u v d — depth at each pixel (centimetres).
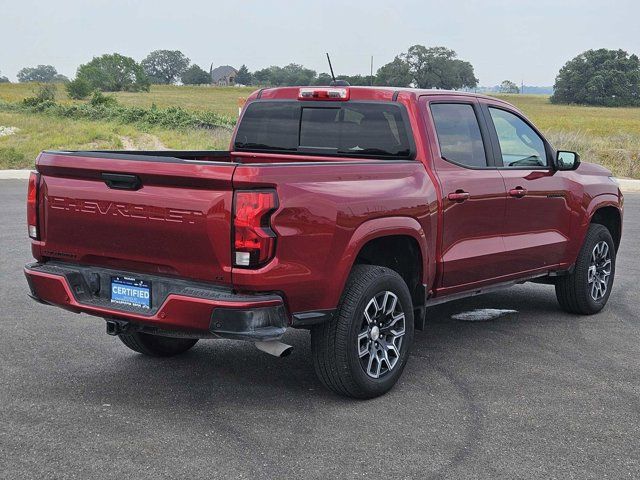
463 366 552
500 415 457
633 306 756
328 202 436
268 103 598
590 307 706
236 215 404
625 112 10438
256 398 477
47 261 487
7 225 1164
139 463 380
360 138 552
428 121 538
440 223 530
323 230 432
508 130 618
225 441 409
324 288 439
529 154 635
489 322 684
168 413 448
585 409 470
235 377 518
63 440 405
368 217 461
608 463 393
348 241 449
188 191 416
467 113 580
